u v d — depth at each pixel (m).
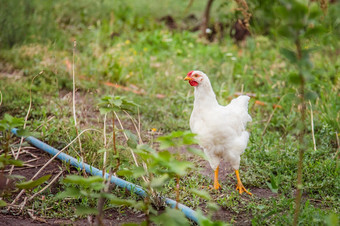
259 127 5.94
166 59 8.62
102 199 2.94
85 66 7.79
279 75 7.60
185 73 7.77
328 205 3.99
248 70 7.90
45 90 6.84
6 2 8.98
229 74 7.66
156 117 6.32
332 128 5.44
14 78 7.08
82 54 8.28
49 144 5.11
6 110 6.07
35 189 4.03
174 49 9.15
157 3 13.88
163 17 11.86
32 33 9.16
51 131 5.16
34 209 3.79
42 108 6.07
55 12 10.72
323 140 5.30
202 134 4.11
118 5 12.20
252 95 6.80
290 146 5.14
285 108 6.43
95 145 4.92
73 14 11.02
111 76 7.49
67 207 3.82
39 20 9.52
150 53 9.12
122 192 4.05
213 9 13.26
